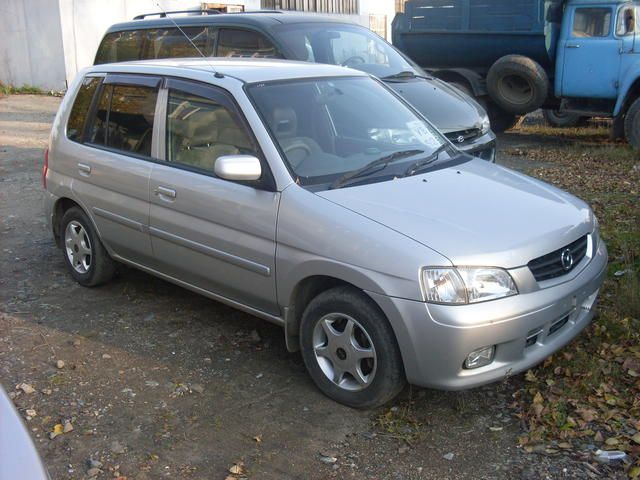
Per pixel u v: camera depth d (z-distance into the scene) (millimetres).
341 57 8031
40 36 19266
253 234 4160
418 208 3861
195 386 4191
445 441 3607
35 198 8719
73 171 5578
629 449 3414
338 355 3908
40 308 5391
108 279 5746
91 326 5055
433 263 3469
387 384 3695
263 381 4250
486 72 12656
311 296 4113
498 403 3924
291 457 3514
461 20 12125
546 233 3797
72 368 4441
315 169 4188
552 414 3717
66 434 3742
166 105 4871
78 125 5664
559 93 11398
